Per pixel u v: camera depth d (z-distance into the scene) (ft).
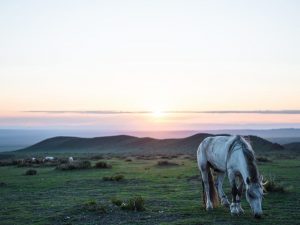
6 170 138.21
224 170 44.68
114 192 70.23
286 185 72.95
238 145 41.78
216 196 48.03
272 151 345.10
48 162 180.14
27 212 51.67
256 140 396.37
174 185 78.02
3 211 53.06
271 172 103.91
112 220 44.42
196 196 61.26
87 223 43.50
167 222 42.16
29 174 115.85
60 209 52.70
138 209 49.44
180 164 147.95
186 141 561.43
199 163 49.14
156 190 70.85
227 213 45.06
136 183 84.28
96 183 86.58
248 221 40.86
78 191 73.41
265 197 56.80
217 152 45.24
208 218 42.98
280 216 43.45
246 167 40.06
